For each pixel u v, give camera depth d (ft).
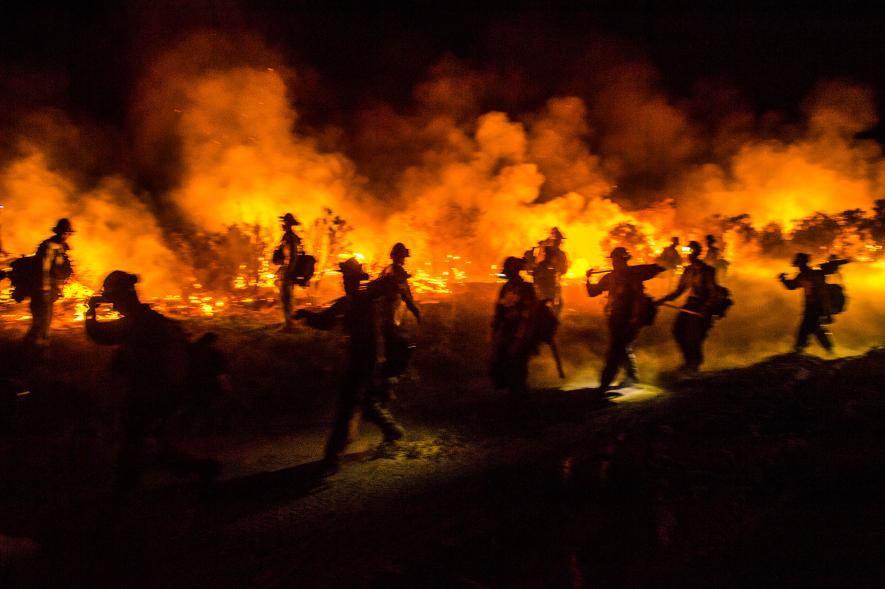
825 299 34.50
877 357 31.45
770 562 13.55
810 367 30.42
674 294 32.35
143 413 19.84
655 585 13.39
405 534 17.25
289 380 32.55
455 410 28.63
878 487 16.14
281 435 26.37
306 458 23.82
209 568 16.43
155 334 20.06
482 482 20.13
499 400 29.71
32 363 31.89
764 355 37.04
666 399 27.71
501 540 15.92
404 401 30.45
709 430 22.21
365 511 19.13
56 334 38.17
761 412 23.76
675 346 39.34
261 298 48.78
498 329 27.12
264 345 37.55
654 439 21.72
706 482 17.89
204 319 43.45
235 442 25.64
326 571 15.79
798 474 17.67
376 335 23.06
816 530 14.48
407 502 19.51
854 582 12.41
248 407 29.22
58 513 19.29
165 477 22.30
